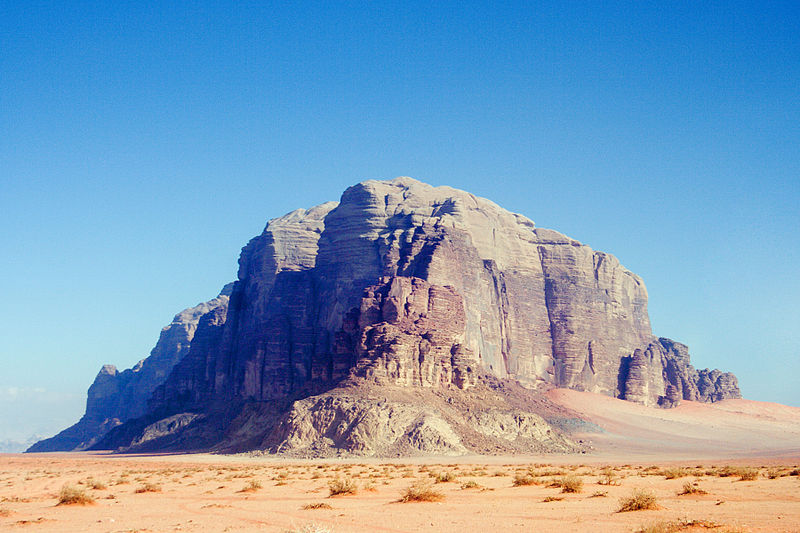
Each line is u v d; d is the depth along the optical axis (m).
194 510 49.03
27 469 143.12
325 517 41.69
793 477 62.72
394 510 44.12
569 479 53.12
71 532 39.25
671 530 31.31
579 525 35.12
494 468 102.19
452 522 37.91
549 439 175.75
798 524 32.09
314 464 127.25
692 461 146.62
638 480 63.34
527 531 34.06
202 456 177.38
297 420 158.38
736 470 67.19
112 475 108.12
